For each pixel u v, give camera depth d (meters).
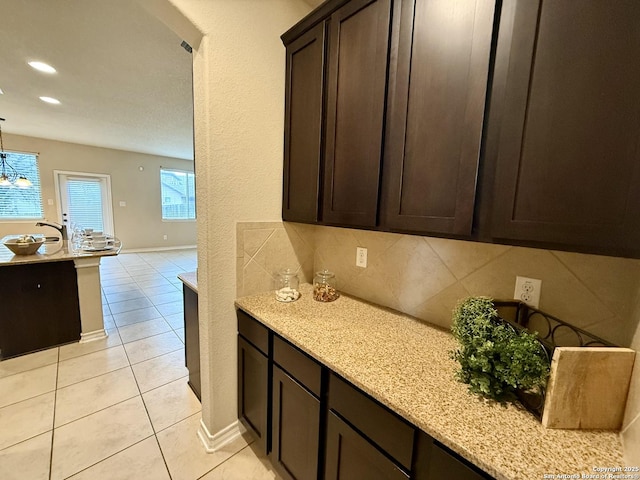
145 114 3.84
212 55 1.26
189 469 1.42
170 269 5.51
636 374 0.63
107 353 2.46
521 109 0.72
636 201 0.58
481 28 0.77
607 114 0.60
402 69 0.98
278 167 1.59
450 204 0.88
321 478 1.11
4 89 3.02
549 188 0.69
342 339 1.12
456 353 0.88
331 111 1.25
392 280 1.45
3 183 4.65
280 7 1.49
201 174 1.35
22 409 1.76
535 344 0.72
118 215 6.68
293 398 1.19
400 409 0.75
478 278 1.14
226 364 1.53
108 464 1.42
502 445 0.63
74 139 5.60
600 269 0.85
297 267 1.80
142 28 1.93
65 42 2.10
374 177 1.09
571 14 0.63
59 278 2.52
